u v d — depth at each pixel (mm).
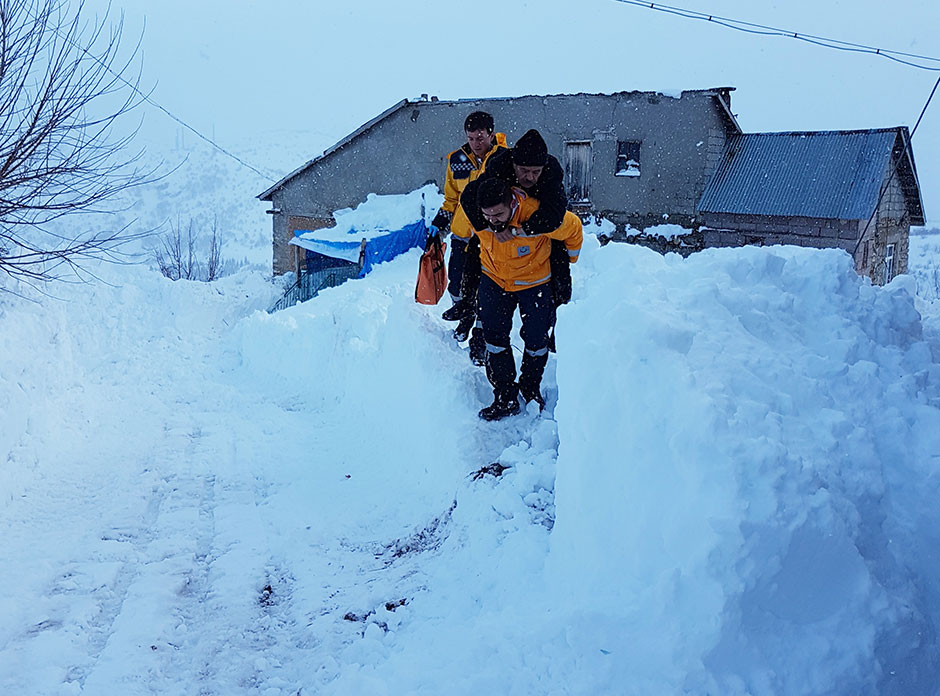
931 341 3842
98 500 5184
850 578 2459
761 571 2354
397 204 23234
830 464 2627
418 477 5133
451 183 5852
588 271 5520
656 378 2824
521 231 4336
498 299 4711
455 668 2863
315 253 24641
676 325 2959
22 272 7469
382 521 4734
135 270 13266
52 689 3174
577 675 2549
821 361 3209
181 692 3170
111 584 4039
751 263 3740
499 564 3598
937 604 2635
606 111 21656
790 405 2854
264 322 9250
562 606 2951
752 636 2367
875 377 3150
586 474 3064
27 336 6828
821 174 20359
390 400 6035
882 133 20594
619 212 22031
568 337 3439
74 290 9953
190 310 12641
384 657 3236
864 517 2627
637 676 2432
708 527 2422
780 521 2375
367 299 8000
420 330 5910
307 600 3826
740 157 21562
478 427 4828
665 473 2695
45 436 6230
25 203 7594
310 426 6734
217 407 7492
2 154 7469
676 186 21453
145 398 7855
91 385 8102
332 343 7785
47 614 3762
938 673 2469
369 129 24031
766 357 3082
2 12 7383
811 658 2357
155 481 5465
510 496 3986
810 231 19953
